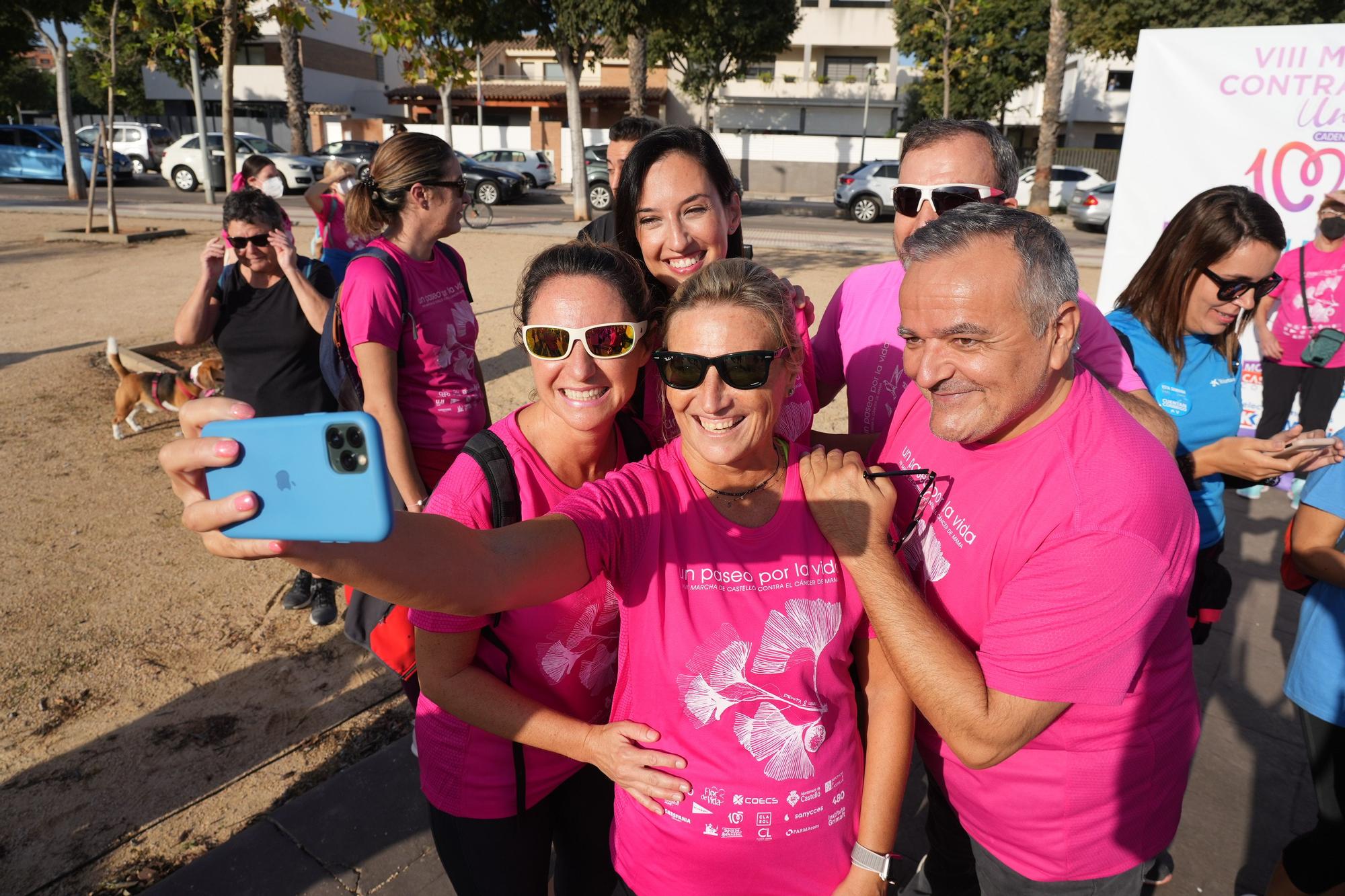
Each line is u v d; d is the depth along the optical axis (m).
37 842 2.61
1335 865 2.07
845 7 39.50
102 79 13.81
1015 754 1.57
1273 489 5.46
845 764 1.45
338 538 0.85
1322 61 4.71
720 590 1.39
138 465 5.64
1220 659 3.63
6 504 4.97
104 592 4.08
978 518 1.50
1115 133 35.66
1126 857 1.61
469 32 13.76
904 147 2.29
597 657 1.70
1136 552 1.35
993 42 28.59
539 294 1.63
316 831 2.61
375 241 2.76
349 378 2.71
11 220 16.61
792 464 1.52
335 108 39.56
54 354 7.98
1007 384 1.35
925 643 1.37
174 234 14.98
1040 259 1.31
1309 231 4.93
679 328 1.42
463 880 1.79
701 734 1.38
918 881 2.28
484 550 1.24
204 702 3.30
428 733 1.76
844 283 2.57
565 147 33.22
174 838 2.63
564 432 1.69
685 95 38.72
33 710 3.22
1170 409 2.51
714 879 1.42
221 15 10.95
